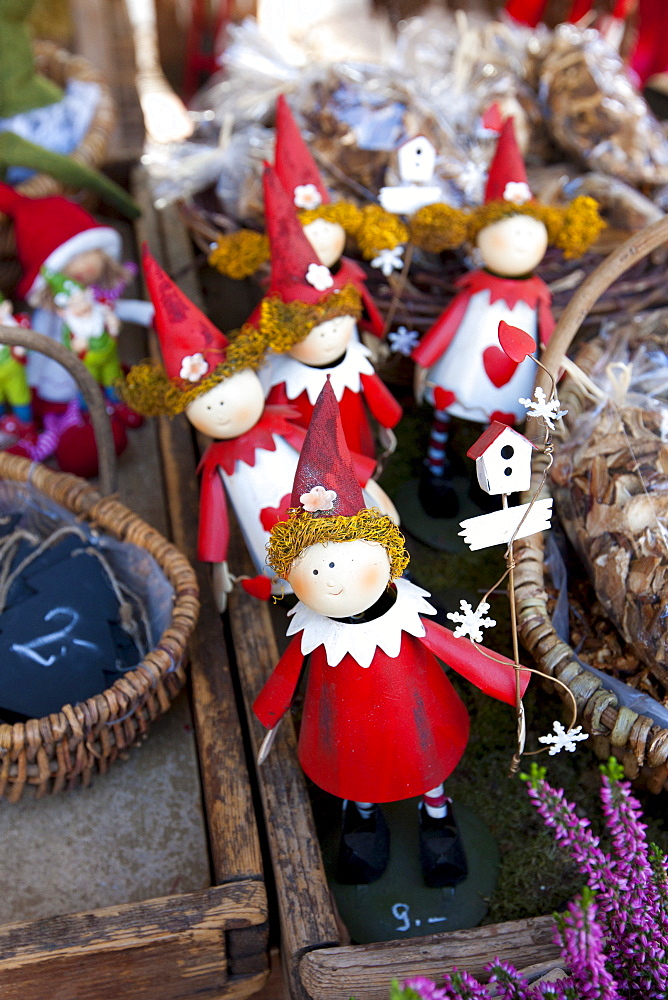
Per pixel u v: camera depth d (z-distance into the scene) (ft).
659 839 2.07
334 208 2.39
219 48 4.85
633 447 2.16
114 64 5.81
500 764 2.22
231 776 2.10
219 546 2.23
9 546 2.45
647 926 1.63
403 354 2.80
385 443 2.61
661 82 4.99
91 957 1.84
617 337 2.58
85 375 2.26
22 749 1.95
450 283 2.80
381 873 2.06
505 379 2.40
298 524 1.70
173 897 1.90
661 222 2.09
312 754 1.90
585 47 3.10
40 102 3.45
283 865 1.95
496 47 3.24
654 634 1.99
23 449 2.82
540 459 2.29
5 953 1.82
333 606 1.72
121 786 2.22
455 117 3.02
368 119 2.91
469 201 2.86
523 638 2.02
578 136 3.01
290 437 2.18
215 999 1.98
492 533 1.76
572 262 2.83
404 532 2.69
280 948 2.07
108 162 4.20
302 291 2.19
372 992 1.77
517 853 2.09
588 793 2.17
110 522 2.35
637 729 1.84
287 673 1.89
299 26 3.80
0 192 2.82
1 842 2.12
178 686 2.16
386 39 3.63
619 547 2.07
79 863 2.09
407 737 1.84
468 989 1.64
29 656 2.16
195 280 3.56
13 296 3.44
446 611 2.44
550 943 1.80
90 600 2.27
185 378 2.07
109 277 2.89
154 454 2.99
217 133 3.39
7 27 3.30
